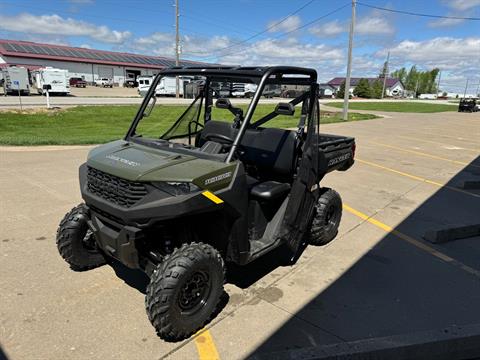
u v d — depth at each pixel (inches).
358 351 108.3
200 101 160.1
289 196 142.6
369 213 234.7
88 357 103.1
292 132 148.3
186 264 106.0
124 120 733.3
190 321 110.7
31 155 351.6
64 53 2394.2
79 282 139.5
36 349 105.3
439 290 146.3
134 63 2635.3
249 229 137.6
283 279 149.1
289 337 115.0
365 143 552.4
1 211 204.2
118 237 110.7
